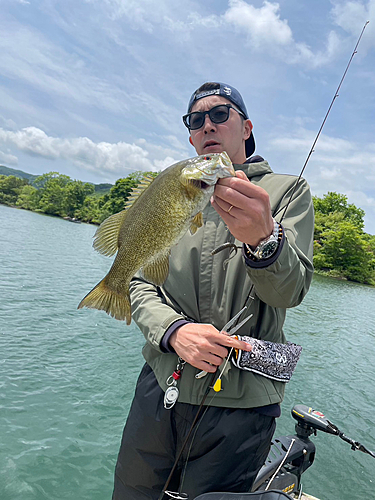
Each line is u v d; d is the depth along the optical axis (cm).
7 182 11606
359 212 6519
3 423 506
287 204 171
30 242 2862
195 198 159
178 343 166
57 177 11156
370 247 5716
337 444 560
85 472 438
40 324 945
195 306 183
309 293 2542
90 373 698
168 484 177
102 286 194
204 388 170
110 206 7550
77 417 548
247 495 156
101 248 195
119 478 194
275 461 275
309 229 175
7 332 855
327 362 989
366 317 1909
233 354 164
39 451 462
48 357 745
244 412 166
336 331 1400
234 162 218
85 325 982
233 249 177
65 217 8844
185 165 160
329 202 6475
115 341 885
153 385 189
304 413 313
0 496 387
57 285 1473
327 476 476
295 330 1315
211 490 167
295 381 811
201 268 182
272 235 136
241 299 174
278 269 137
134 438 187
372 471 498
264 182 194
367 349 1205
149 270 180
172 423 178
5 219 4928
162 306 188
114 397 617
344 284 4081
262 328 175
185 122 233
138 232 180
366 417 674
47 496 395
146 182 192
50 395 598
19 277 1512
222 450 164
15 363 697
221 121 209
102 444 492
